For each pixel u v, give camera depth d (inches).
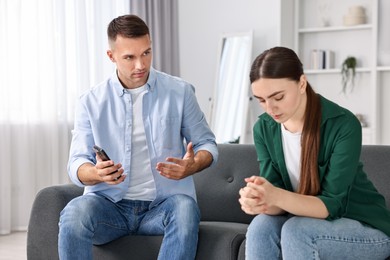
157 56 235.5
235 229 95.7
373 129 210.7
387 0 212.1
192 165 91.8
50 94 197.0
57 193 101.8
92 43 212.4
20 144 190.5
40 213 101.6
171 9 244.1
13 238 176.9
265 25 241.6
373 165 100.6
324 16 225.9
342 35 223.5
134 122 99.9
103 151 90.1
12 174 189.8
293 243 74.7
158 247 95.3
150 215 97.2
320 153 81.2
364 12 217.8
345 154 79.1
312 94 81.4
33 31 192.4
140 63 95.3
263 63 76.9
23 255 153.2
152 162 98.9
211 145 99.5
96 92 101.5
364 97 220.4
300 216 78.0
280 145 84.0
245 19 244.8
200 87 252.8
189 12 253.4
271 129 85.0
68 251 90.9
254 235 78.4
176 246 90.5
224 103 239.3
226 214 110.3
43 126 197.0
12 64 188.2
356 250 77.0
